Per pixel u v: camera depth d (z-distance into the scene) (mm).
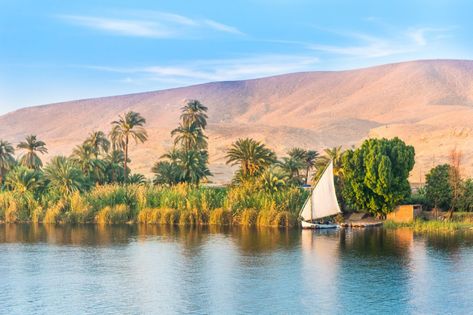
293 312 57375
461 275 70062
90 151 139500
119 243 94188
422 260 78062
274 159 122625
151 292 64562
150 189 126250
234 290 64938
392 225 108375
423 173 189625
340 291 64000
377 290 64375
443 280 67938
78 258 82438
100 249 89062
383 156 109312
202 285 67250
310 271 73000
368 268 74125
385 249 86062
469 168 177875
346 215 118000
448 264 75625
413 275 70188
